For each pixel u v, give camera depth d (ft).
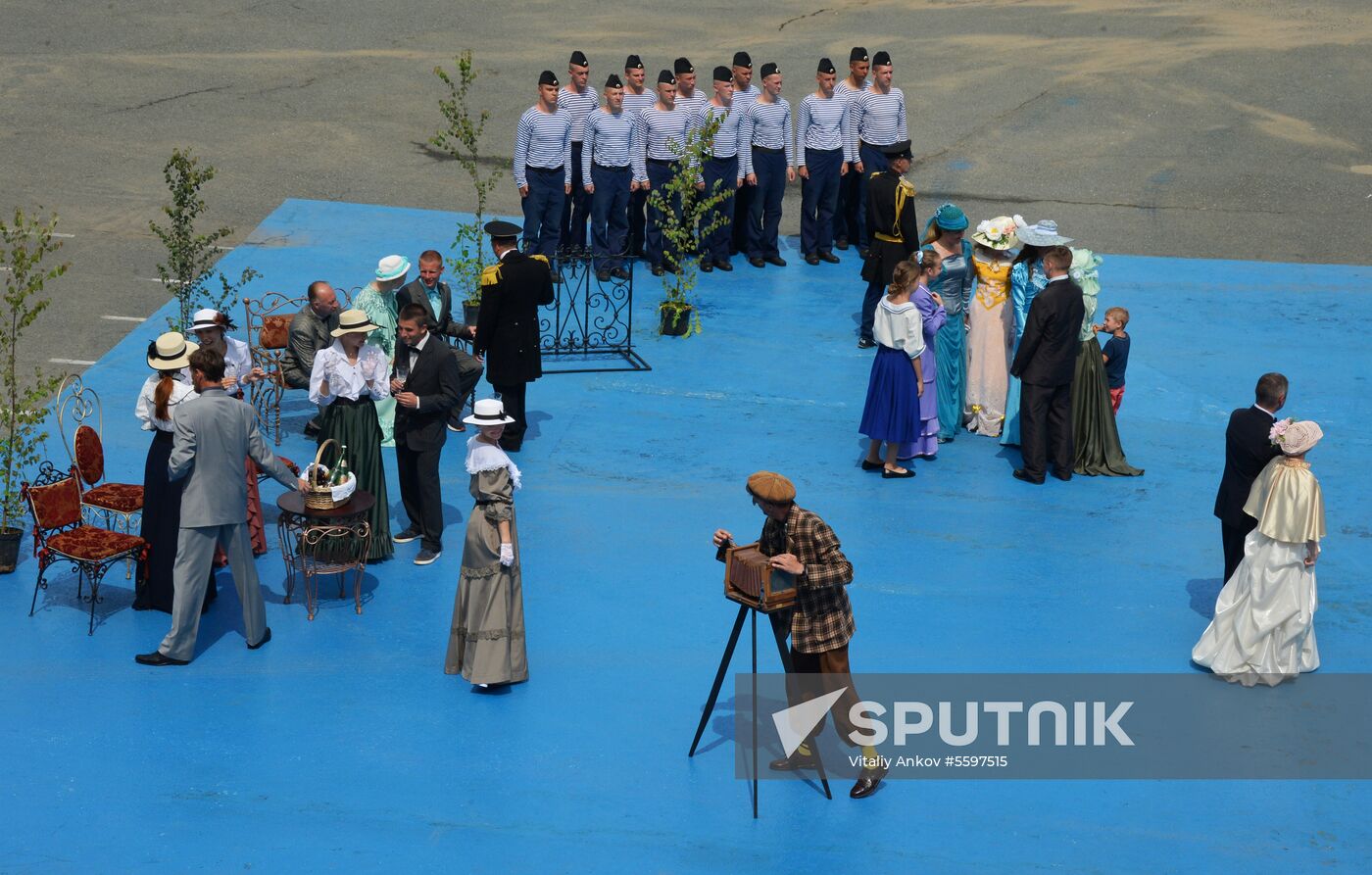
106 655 34.37
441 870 27.22
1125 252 67.10
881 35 101.35
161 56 93.30
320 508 35.37
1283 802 29.84
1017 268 46.32
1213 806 29.68
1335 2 111.24
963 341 48.39
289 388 44.29
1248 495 34.55
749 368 53.57
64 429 45.91
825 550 28.86
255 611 34.71
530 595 37.58
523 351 45.06
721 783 30.17
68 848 27.50
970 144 81.05
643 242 65.51
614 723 32.17
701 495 43.52
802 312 59.57
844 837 28.53
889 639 35.81
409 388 38.42
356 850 27.71
